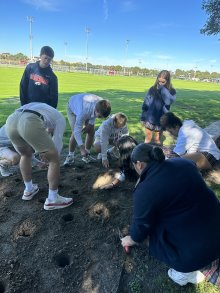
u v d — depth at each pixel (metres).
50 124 3.75
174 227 2.42
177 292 2.85
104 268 3.10
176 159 2.50
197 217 2.37
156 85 5.97
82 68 78.75
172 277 2.93
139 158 2.48
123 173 4.35
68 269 3.07
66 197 4.21
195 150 4.44
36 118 3.53
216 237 2.39
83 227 3.65
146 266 3.13
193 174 2.39
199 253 2.37
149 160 2.46
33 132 3.47
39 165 4.61
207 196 2.40
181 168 2.39
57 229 3.61
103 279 2.98
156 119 6.07
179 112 12.38
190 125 4.58
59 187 4.49
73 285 2.92
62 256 3.26
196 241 2.37
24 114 3.56
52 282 2.94
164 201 2.36
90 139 5.36
